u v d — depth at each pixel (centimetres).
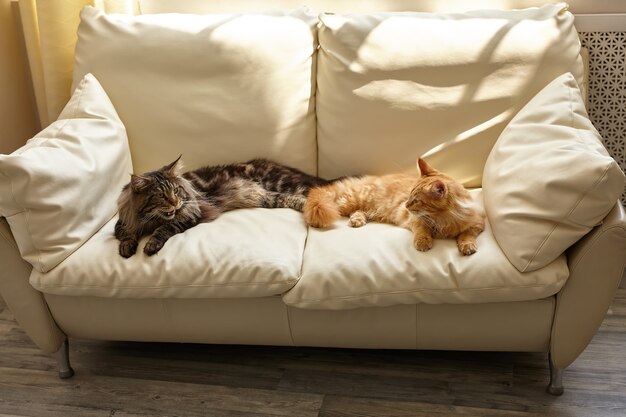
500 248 189
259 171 235
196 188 227
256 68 238
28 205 194
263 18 244
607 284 177
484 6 257
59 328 214
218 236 205
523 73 226
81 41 249
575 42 229
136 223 205
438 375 210
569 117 199
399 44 229
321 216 211
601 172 169
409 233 203
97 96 235
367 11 265
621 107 254
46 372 225
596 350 217
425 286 185
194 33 241
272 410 200
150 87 242
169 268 195
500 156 205
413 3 261
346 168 241
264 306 200
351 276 188
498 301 185
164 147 245
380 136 234
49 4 264
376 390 205
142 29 244
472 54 225
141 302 205
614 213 174
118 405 207
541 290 179
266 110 239
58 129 220
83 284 199
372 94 231
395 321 196
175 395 209
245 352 229
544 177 180
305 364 220
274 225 214
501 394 200
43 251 200
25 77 302
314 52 243
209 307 203
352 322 198
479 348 198
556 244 177
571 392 199
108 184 221
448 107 228
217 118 240
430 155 233
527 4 253
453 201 196
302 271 194
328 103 238
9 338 245
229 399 206
